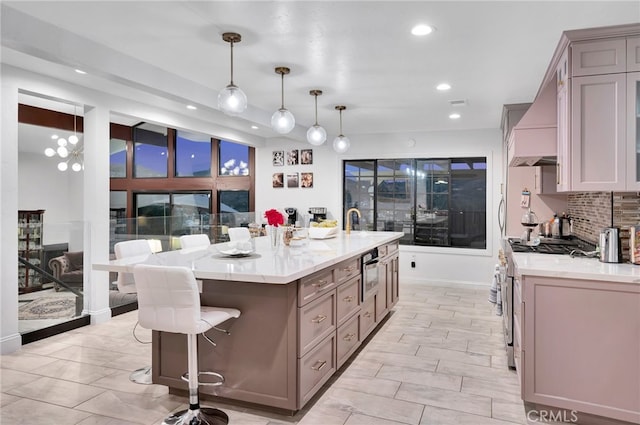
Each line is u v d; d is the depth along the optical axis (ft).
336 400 8.81
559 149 10.02
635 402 7.53
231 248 11.56
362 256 11.69
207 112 16.37
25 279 12.27
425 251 21.24
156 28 8.91
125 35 9.27
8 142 11.24
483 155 20.25
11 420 7.89
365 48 9.91
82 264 13.84
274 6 7.85
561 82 9.72
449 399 8.89
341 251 10.55
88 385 9.40
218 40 9.53
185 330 7.02
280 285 7.93
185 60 10.89
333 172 22.66
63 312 13.28
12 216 11.42
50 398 8.79
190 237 12.19
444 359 11.14
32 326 12.37
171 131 25.30
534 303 8.13
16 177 11.50
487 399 8.90
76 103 13.16
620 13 7.97
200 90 13.25
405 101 15.02
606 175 8.65
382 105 15.66
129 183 26.30
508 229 15.74
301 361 7.95
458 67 11.25
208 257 9.61
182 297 6.95
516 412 8.36
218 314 7.58
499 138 20.02
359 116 17.72
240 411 8.28
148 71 11.21
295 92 13.92
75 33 9.15
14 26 8.06
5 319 11.28
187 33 9.14
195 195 25.20
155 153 25.82
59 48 8.89
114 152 26.91
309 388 8.34
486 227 20.34
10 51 10.15
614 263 8.66
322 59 10.73
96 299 13.99
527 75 11.88
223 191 24.85
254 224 13.46
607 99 8.63
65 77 12.30
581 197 12.95
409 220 21.84
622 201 9.61
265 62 10.98
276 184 23.62
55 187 29.07
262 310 8.08
